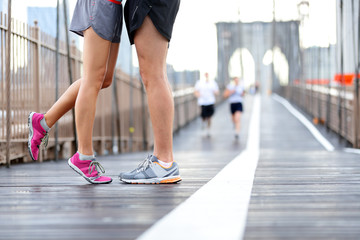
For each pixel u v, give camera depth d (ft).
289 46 86.94
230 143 35.35
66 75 20.10
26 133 16.10
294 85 71.15
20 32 15.33
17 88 15.05
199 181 8.48
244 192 6.64
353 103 26.68
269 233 4.00
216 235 3.92
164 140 8.30
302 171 10.43
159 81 8.27
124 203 5.79
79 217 4.87
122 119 27.81
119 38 8.40
